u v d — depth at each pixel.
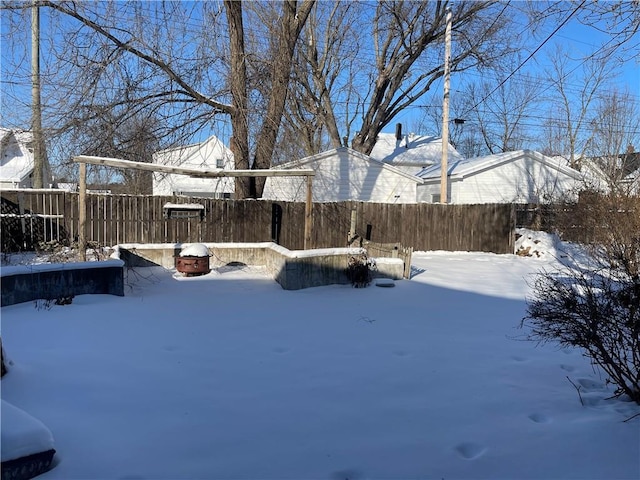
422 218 15.71
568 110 31.02
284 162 16.66
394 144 32.88
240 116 13.56
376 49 26.02
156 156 14.34
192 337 5.11
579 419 3.13
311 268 8.59
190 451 2.66
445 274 10.63
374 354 4.61
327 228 14.81
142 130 13.23
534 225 16.98
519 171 21.53
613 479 2.43
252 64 13.81
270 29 14.19
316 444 2.78
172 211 12.80
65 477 2.38
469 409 3.31
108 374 3.86
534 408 3.33
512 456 2.66
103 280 7.35
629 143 24.19
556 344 4.95
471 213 15.91
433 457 2.64
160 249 10.70
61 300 6.59
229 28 13.20
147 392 3.52
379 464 2.57
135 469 2.47
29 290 6.55
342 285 8.86
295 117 22.31
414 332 5.50
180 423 3.02
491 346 4.93
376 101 25.52
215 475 2.43
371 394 3.57
